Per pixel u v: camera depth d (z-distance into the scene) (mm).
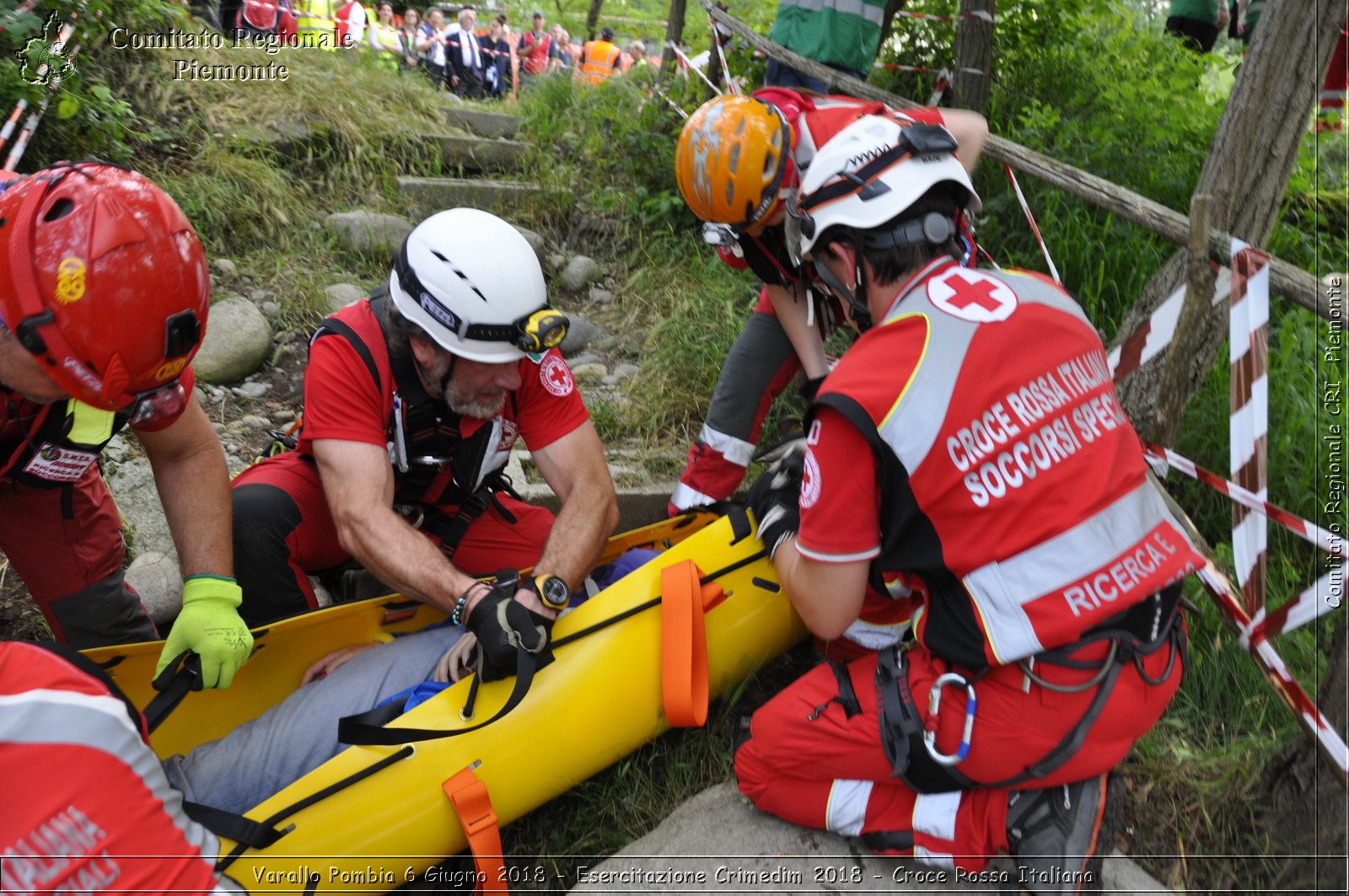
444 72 9992
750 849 1966
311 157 4793
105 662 1946
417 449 2270
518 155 5340
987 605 1599
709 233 2525
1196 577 2443
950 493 1572
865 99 3691
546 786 1985
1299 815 1903
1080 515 1577
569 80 6031
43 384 1582
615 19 14266
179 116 4637
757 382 2781
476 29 11477
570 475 2348
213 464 2041
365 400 2154
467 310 2000
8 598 2645
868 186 1665
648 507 3211
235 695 2152
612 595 2139
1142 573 1599
